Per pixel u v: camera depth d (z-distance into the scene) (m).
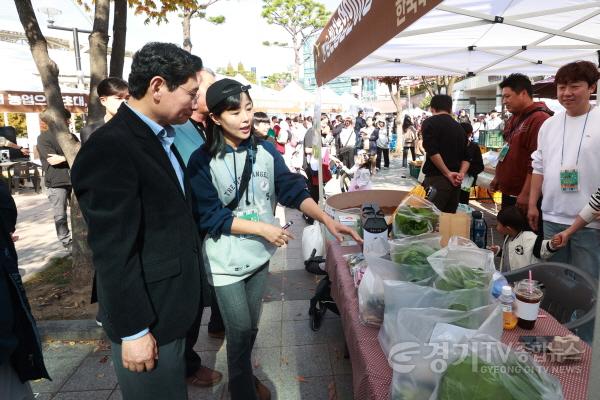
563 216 2.55
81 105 7.41
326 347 2.93
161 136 1.45
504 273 2.22
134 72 1.34
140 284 1.30
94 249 1.25
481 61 4.92
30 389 1.71
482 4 2.88
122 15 3.88
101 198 1.24
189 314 1.44
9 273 1.52
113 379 2.67
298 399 2.41
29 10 3.46
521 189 3.32
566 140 2.50
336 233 2.11
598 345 0.81
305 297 3.76
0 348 1.41
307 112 19.64
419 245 1.68
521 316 1.55
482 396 0.96
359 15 2.60
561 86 2.43
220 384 2.57
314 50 4.90
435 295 1.37
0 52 7.71
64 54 8.28
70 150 3.67
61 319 3.32
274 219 2.16
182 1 4.82
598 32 3.75
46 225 6.82
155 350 1.38
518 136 3.27
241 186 2.01
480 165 5.13
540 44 4.08
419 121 21.11
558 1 2.83
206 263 2.00
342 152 11.25
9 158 9.86
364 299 1.63
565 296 2.01
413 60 4.81
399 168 13.87
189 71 1.36
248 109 1.89
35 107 7.54
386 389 1.27
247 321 2.02
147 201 1.34
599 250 2.38
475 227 2.56
